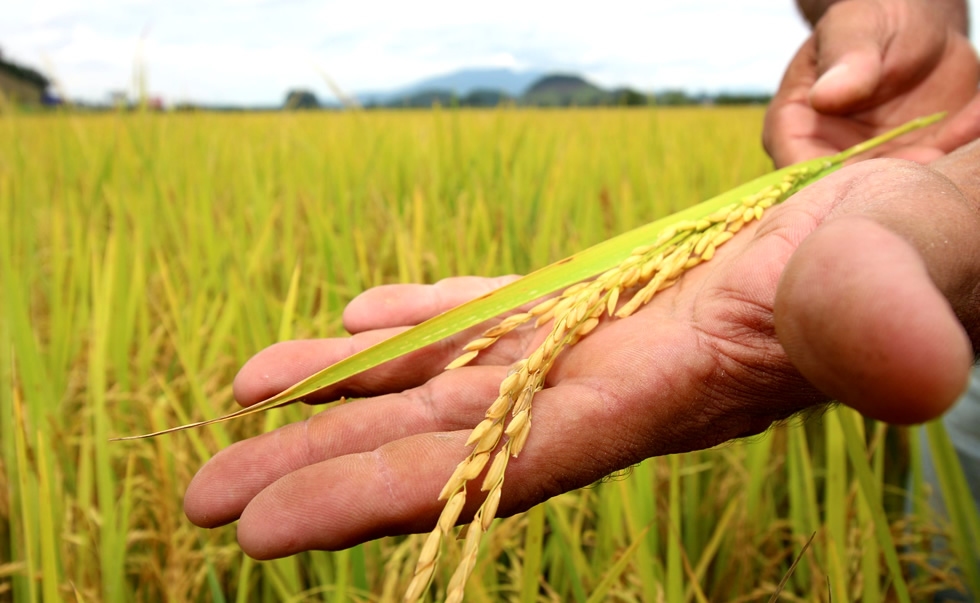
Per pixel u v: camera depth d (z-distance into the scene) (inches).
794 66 14.6
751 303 7.0
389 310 9.8
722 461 13.5
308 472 6.9
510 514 7.3
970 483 12.2
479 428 6.4
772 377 7.3
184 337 14.7
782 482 14.1
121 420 13.8
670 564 9.5
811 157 13.6
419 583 5.6
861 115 14.2
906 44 13.1
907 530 12.4
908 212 5.7
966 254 5.7
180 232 23.0
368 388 9.4
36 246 24.0
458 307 8.2
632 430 7.2
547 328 9.5
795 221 7.1
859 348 4.7
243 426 13.5
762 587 10.7
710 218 9.2
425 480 6.8
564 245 21.2
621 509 10.8
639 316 8.2
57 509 10.8
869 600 9.7
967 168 7.7
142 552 12.2
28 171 30.4
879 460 11.5
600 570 10.9
